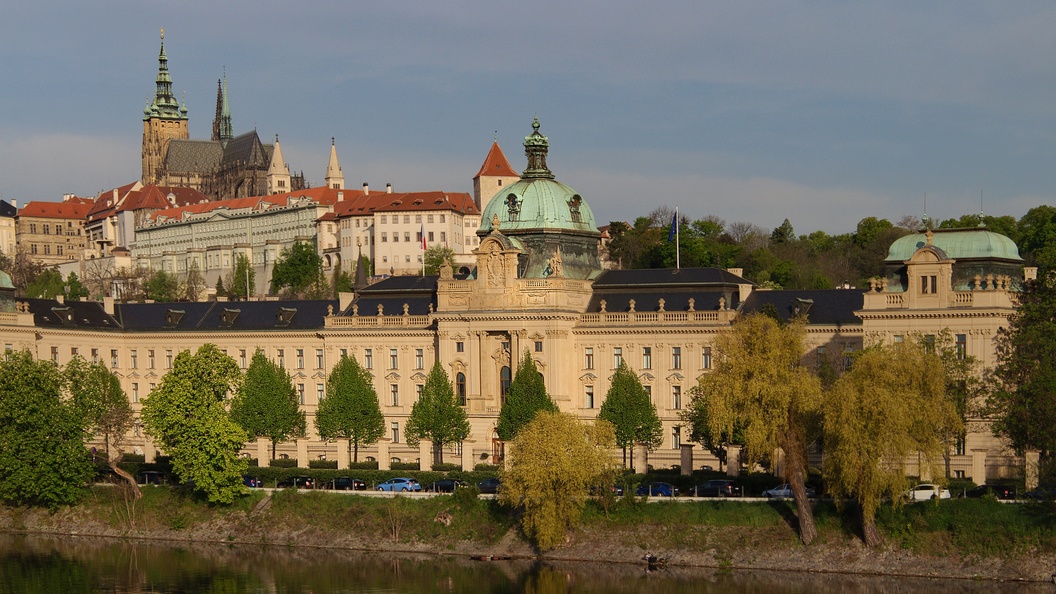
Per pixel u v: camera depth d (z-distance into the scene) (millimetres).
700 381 159875
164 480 195750
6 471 187750
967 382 168375
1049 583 143375
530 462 159625
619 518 164500
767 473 175375
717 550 157750
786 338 156000
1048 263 183875
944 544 150125
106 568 167875
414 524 173000
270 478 192375
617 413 190000
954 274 183375
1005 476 173250
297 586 156875
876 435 147250
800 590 145500
